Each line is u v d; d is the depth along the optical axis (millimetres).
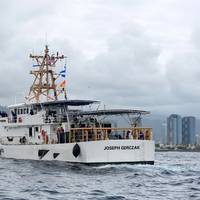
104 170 53094
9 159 68375
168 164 70375
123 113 60344
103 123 61844
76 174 50031
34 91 73125
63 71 72438
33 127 67812
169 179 47781
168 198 35562
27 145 66688
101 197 35469
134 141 57469
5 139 73562
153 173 52094
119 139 57219
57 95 72875
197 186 42562
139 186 42062
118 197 35562
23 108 70312
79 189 39469
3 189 39062
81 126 61844
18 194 36344
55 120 64062
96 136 57188
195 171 56781
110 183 43531
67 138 60062
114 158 56625
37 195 35938
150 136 59781
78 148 57375
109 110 57875
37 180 45469
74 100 59562
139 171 53125
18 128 70938
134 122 61250
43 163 60750
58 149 60719
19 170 54219
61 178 46875
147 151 58250
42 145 63688
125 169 54125
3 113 76750
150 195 36969
